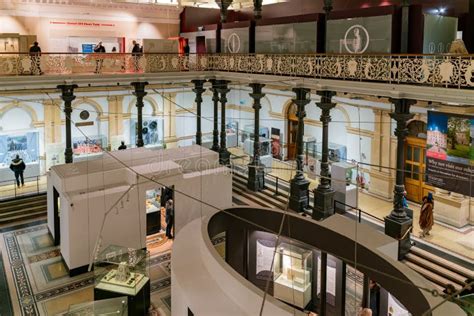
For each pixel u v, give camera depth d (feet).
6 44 53.93
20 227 49.96
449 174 39.24
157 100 77.87
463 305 21.31
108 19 73.26
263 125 77.97
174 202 45.57
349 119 61.62
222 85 62.69
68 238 38.91
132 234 42.39
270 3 75.05
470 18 46.85
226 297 23.25
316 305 32.09
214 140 66.64
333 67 44.80
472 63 33.35
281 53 51.85
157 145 78.33
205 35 67.77
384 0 55.57
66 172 42.78
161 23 78.89
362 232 27.94
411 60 37.63
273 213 31.07
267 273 33.09
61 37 69.31
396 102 39.52
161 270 40.65
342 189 50.37
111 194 40.63
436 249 41.24
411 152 54.49
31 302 34.99
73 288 37.27
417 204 54.13
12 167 59.36
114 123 73.82
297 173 51.85
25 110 65.26
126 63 56.85
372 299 32.32
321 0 64.69
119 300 30.07
